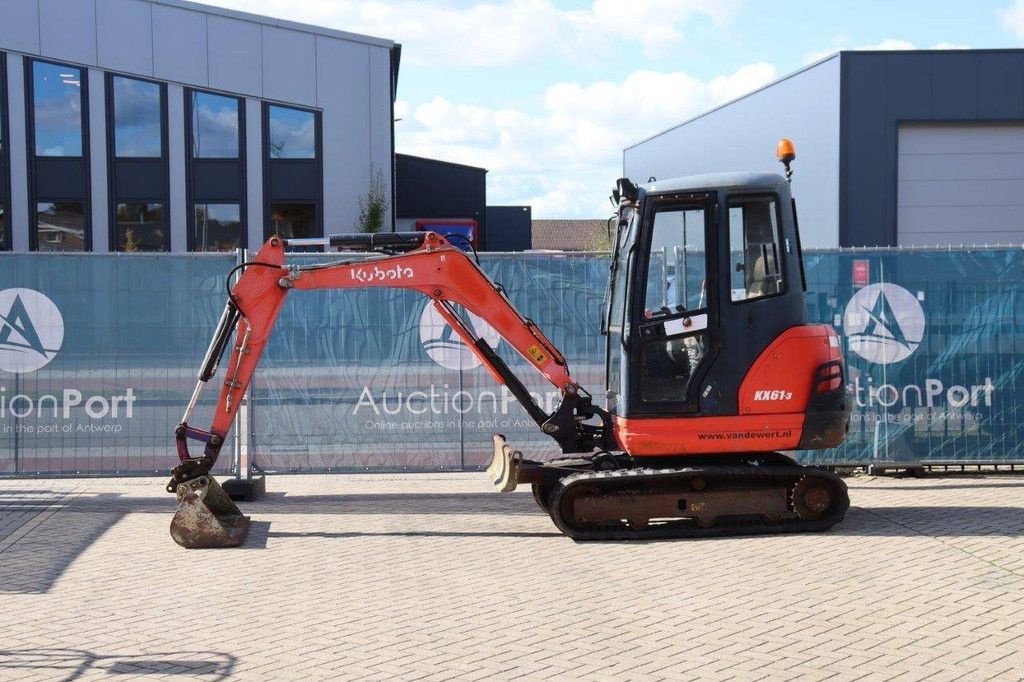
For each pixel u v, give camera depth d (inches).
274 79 1338.6
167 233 1323.8
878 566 306.7
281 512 404.8
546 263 459.8
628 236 357.1
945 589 281.0
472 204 1808.6
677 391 352.8
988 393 457.7
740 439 352.5
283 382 451.2
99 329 443.8
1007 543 331.9
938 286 457.4
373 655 237.3
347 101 1360.7
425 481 472.1
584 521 353.1
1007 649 233.1
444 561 325.1
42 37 1283.2
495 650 239.6
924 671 220.7
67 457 444.1
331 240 373.4
